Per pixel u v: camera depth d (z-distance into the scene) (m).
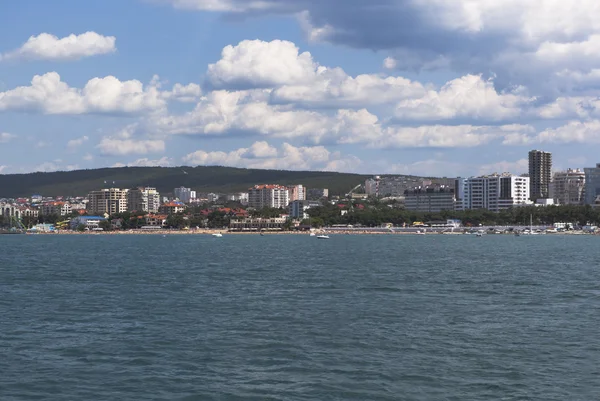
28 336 73.06
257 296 105.56
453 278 135.25
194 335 72.75
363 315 85.25
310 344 67.75
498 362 60.28
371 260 197.88
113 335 73.25
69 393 52.53
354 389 52.72
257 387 53.41
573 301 98.75
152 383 54.78
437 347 66.06
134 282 130.50
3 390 53.34
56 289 118.06
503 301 98.62
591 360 60.94
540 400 50.12
